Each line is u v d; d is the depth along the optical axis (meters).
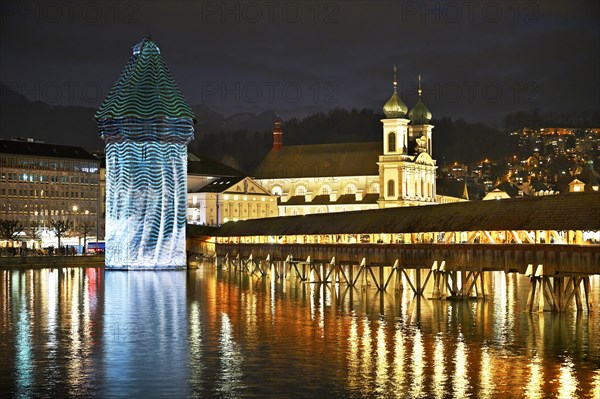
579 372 64.06
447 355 70.75
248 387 60.84
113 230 185.38
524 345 74.69
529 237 94.38
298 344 76.62
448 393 58.53
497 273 175.62
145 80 183.12
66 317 97.56
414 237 117.44
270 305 107.44
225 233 189.38
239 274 169.88
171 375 64.75
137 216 183.62
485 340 77.50
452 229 105.56
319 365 67.38
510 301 108.31
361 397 57.91
